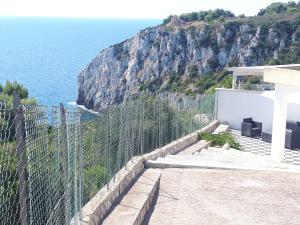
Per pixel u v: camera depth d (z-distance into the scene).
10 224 4.17
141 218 8.55
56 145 5.54
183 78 98.19
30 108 4.51
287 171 12.66
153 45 106.06
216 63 96.25
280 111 17.41
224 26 98.62
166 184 10.95
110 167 8.94
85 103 114.25
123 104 10.19
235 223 8.76
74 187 6.38
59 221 5.75
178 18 110.50
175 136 17.42
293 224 8.83
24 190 4.20
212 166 12.59
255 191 10.80
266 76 17.67
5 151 3.96
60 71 165.62
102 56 114.69
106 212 8.16
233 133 24.05
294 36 91.31
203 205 9.70
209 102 24.28
